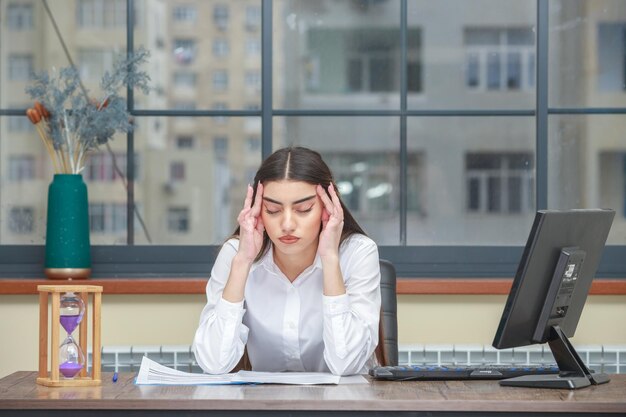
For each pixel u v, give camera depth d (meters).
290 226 2.25
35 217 3.82
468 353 3.35
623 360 3.38
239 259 2.36
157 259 3.67
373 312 2.43
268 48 3.72
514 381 2.11
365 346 2.36
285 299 2.48
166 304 3.43
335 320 2.32
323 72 16.77
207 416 1.88
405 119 3.82
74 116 3.46
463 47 20.09
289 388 2.06
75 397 1.92
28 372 2.33
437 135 22.52
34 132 3.88
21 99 3.90
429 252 3.67
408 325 3.44
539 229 2.14
